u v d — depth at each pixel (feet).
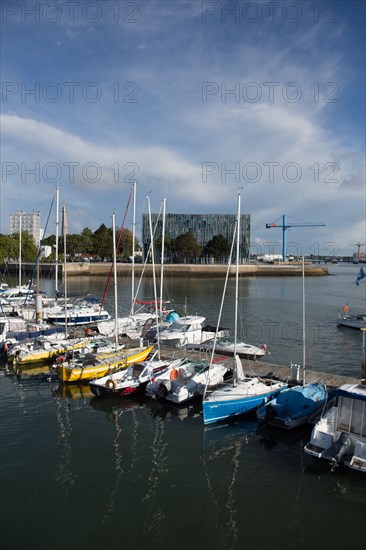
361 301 234.99
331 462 50.52
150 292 265.34
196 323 116.16
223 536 39.91
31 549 37.91
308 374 81.00
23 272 390.42
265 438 60.75
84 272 398.62
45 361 97.71
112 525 41.24
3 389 81.20
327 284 376.27
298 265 584.40
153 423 65.72
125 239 441.68
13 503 44.47
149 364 82.12
